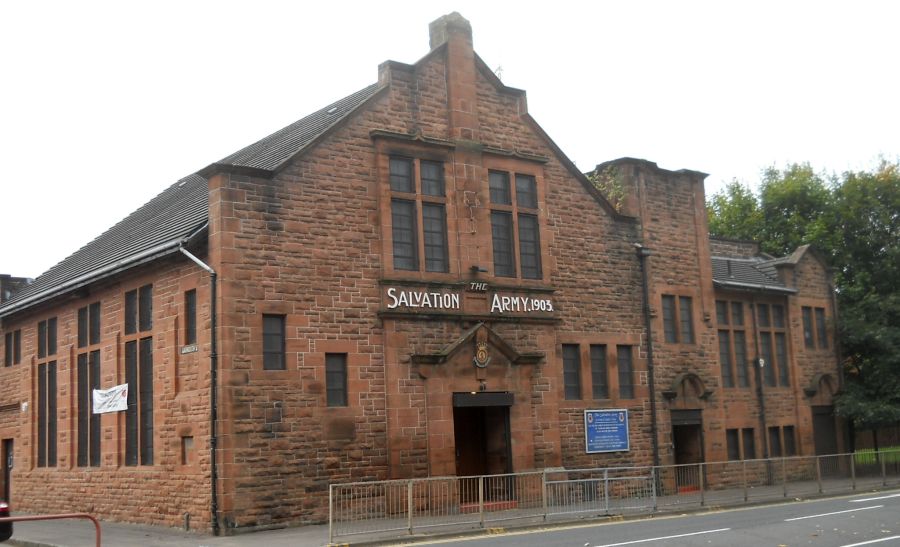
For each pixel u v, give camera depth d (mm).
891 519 19234
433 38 25516
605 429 27172
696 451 29984
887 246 43781
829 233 46188
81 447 26531
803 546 15328
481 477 19875
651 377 28703
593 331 27453
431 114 24547
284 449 20625
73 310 27438
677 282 30344
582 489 22531
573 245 27359
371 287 22594
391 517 20656
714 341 31047
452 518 20375
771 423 32906
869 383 36125
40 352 29641
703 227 31594
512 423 24578
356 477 21562
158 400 22359
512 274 25469
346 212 22469
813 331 35594
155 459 22375
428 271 23688
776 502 25359
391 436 22203
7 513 20031
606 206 28469
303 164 21922
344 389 21938
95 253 30562
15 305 29844
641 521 20812
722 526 18688
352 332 22094
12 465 31031
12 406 30828
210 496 19938
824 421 35250
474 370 23969
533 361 25266
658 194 30375
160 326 22609
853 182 45500
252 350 20500
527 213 26172
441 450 22922
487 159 25438
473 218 24703
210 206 20844
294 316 21250
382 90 23609
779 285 34438
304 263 21594
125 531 21359
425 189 24094
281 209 21422
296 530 19875
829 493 27172
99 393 25344
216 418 20000
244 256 20688
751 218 51938
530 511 21234
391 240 23078
